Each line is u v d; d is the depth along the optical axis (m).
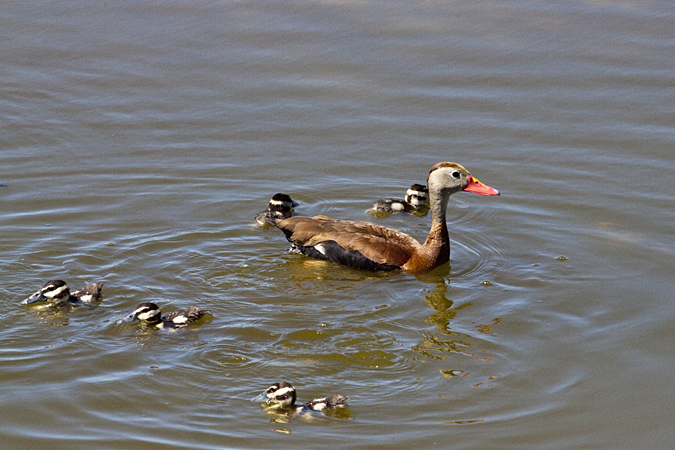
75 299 13.98
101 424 11.00
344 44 24.31
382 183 19.09
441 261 15.80
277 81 22.80
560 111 21.31
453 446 10.74
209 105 21.92
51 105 21.83
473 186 15.67
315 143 20.47
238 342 12.91
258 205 18.02
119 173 18.98
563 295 14.62
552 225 17.23
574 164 19.34
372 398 11.62
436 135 20.66
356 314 13.91
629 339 13.23
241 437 10.77
